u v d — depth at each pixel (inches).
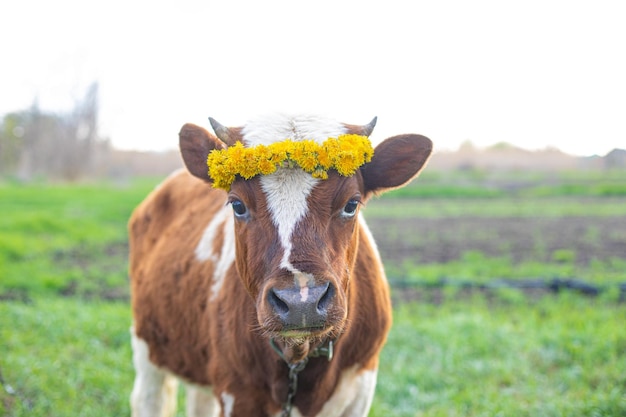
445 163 1927.9
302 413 159.5
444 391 266.8
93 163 1606.8
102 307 377.4
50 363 271.1
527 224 772.6
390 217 861.2
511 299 409.1
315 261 129.0
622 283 432.5
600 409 240.2
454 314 378.0
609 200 1060.5
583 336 317.1
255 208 138.2
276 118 149.9
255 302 139.9
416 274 472.1
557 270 483.5
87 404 245.0
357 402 168.9
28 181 1480.1
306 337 129.6
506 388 271.3
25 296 410.6
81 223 730.2
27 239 603.2
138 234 230.7
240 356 159.3
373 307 164.4
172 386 212.7
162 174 1822.1
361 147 140.4
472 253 557.9
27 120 1577.3
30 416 227.3
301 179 136.1
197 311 181.8
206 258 183.3
